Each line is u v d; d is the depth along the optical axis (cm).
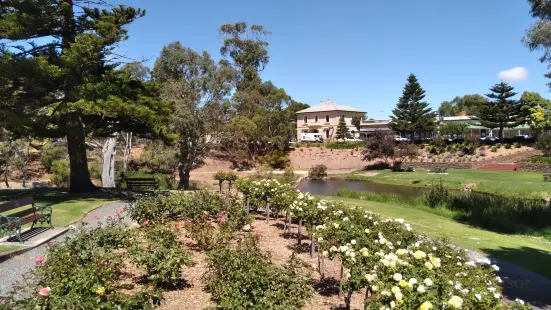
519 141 4912
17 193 1662
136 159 3606
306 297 442
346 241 561
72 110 1389
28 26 1373
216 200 967
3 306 346
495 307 366
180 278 577
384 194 2077
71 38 1592
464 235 1125
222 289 436
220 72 2889
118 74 1644
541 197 2445
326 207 761
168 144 1930
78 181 1742
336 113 7031
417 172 4303
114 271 498
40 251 733
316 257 735
